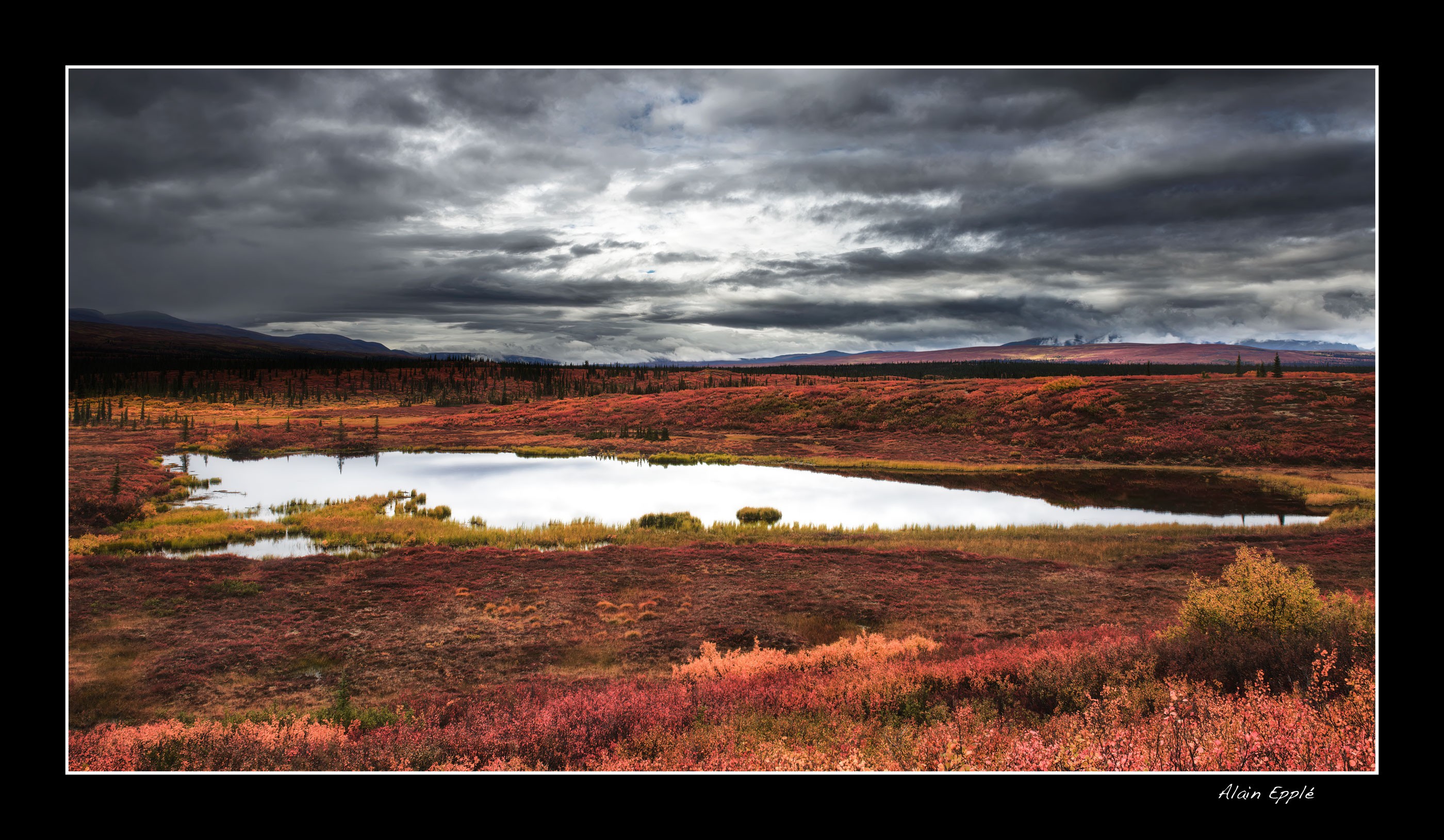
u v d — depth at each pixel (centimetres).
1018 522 2916
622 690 1009
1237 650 888
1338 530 2284
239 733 807
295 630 1528
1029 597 1711
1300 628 945
